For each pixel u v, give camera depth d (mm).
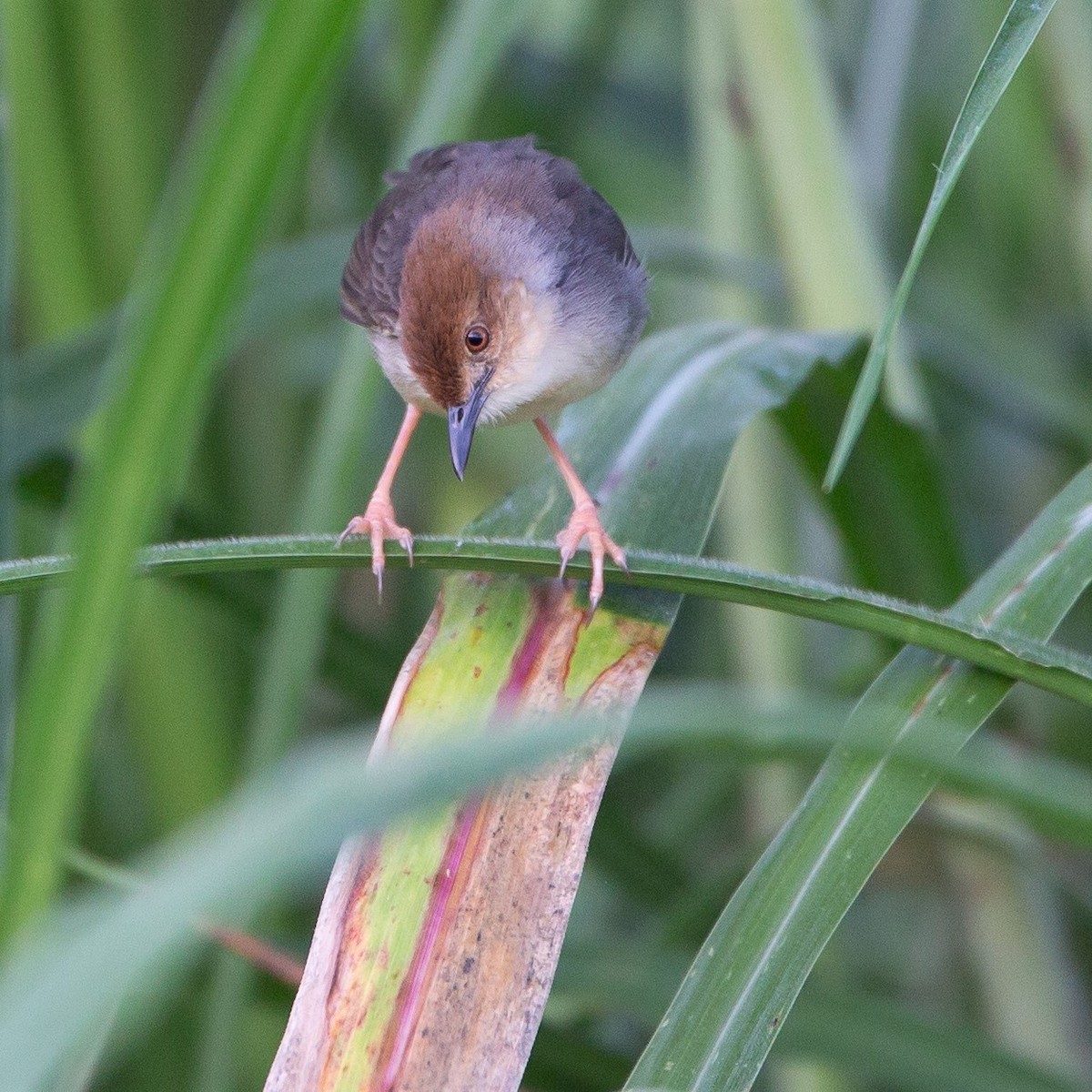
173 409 1251
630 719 1295
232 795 1641
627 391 1628
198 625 1684
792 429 1646
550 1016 1665
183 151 1680
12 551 1640
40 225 1674
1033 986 1671
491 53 1649
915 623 1565
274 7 1167
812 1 1664
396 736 1584
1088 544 1581
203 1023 1668
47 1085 1576
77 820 1689
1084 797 1560
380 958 1566
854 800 1564
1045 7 1552
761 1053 1551
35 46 1665
